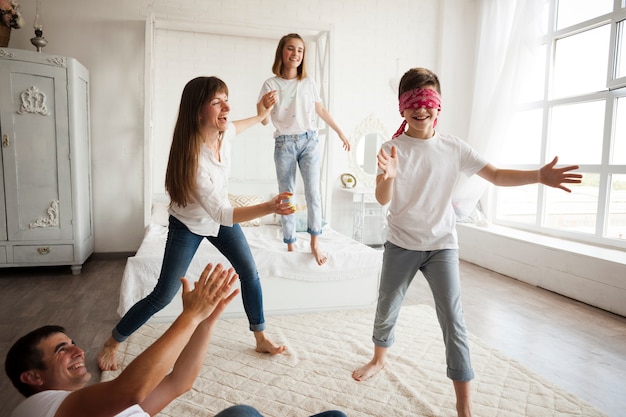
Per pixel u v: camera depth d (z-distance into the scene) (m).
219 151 1.95
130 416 0.93
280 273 2.82
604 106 3.74
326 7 4.76
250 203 4.28
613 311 3.06
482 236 4.41
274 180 4.71
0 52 3.43
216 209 1.66
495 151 4.43
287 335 2.54
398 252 1.83
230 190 4.58
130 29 4.23
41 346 0.85
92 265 4.08
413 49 5.08
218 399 1.83
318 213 2.84
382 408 1.79
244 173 4.70
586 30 3.93
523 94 4.35
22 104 3.53
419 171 1.76
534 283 3.75
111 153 4.30
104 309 2.88
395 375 2.05
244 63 4.59
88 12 4.14
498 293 3.51
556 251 3.53
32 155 3.61
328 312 2.94
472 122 4.91
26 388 0.86
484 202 5.03
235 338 2.47
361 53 4.93
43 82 3.56
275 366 2.14
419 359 2.25
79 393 0.79
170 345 0.81
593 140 3.84
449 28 5.07
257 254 2.77
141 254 2.75
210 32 4.43
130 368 0.78
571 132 4.07
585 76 3.95
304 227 3.96
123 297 2.55
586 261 3.27
